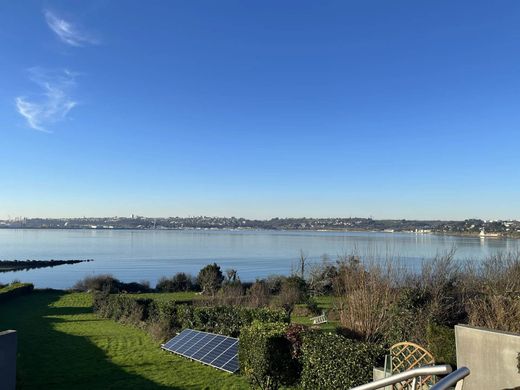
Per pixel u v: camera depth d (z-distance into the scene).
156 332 23.55
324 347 11.48
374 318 15.48
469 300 15.79
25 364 17.81
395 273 18.44
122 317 30.47
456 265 21.11
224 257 108.19
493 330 8.75
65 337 24.17
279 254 114.62
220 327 21.69
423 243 73.94
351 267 18.98
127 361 18.28
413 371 3.52
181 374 16.08
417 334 13.98
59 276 78.94
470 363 8.94
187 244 168.00
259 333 12.82
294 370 12.62
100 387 14.71
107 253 125.25
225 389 14.16
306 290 39.84
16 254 122.56
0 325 29.02
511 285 17.66
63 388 14.59
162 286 53.69
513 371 8.16
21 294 46.06
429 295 17.08
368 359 10.37
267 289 39.66
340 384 10.88
